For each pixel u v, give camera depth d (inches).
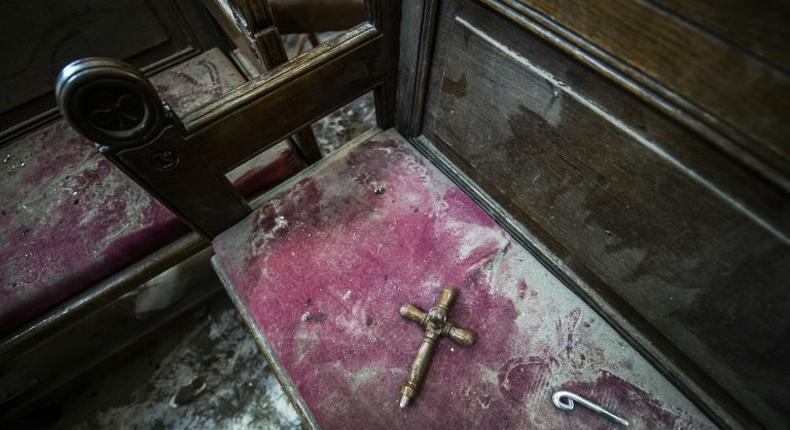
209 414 49.6
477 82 28.2
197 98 46.6
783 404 22.7
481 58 26.5
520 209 32.7
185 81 48.1
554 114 24.1
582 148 23.9
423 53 30.5
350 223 35.4
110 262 37.0
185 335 54.6
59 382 46.6
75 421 49.3
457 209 35.6
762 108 14.9
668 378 27.6
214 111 26.2
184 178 28.2
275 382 51.1
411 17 29.2
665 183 20.6
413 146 39.9
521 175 30.2
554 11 19.8
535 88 24.1
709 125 16.7
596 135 22.5
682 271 23.1
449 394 28.1
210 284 54.1
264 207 36.5
